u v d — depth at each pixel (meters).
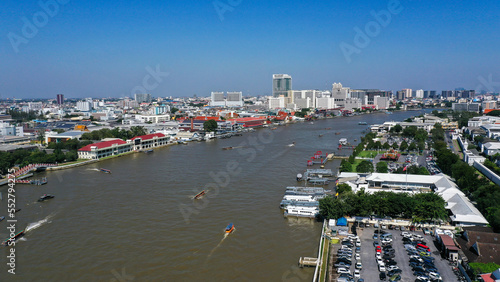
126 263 77.19
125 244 85.50
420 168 146.62
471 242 76.62
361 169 149.38
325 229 91.56
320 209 99.50
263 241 87.25
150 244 85.44
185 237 89.06
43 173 157.88
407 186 127.19
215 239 88.06
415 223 93.44
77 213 105.19
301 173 154.62
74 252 81.81
